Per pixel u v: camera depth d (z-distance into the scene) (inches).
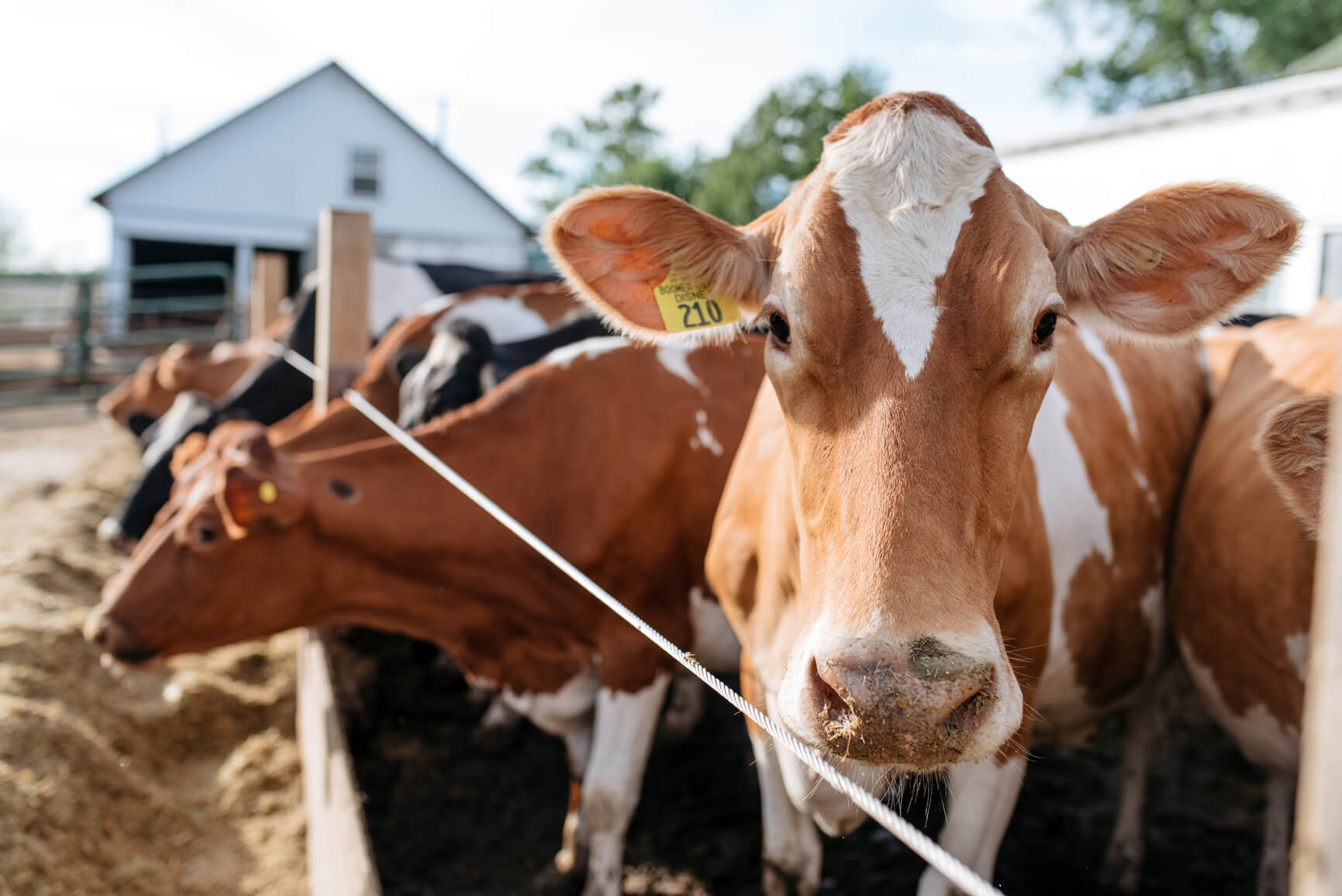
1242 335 159.9
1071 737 133.7
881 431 68.6
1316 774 24.9
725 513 116.8
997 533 73.3
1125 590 123.3
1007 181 83.1
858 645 62.3
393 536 135.3
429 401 179.5
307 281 275.7
